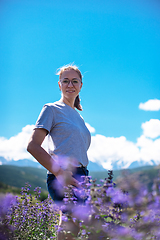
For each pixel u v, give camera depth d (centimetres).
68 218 180
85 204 173
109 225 155
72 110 258
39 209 322
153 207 133
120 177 134
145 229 145
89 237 162
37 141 218
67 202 179
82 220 168
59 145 230
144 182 129
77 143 232
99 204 156
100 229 159
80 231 171
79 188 201
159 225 143
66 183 205
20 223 276
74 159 225
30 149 214
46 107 239
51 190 220
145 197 132
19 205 292
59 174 209
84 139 251
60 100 276
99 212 163
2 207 239
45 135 227
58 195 210
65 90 270
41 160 211
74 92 271
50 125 231
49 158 212
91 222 167
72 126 235
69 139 230
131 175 132
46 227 296
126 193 147
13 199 263
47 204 323
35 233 288
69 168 221
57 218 317
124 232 145
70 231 189
